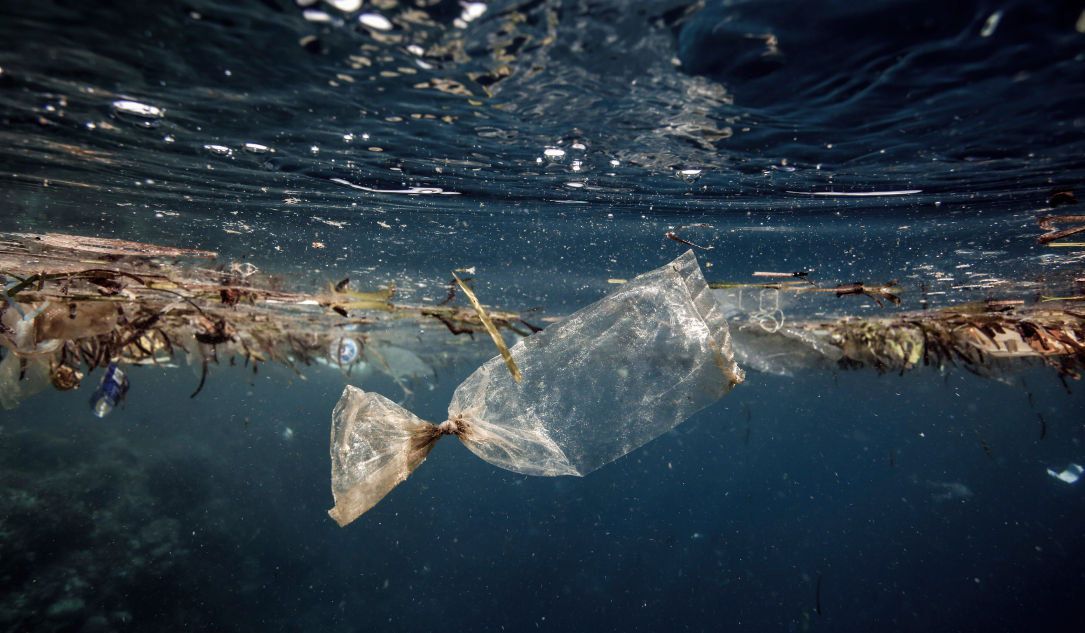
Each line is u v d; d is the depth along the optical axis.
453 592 27.61
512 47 3.96
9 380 5.43
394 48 3.95
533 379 1.96
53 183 6.23
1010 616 28.77
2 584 15.91
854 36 3.79
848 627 28.59
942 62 4.05
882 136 5.49
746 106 4.93
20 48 3.80
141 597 18.02
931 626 28.62
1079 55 3.86
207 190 6.74
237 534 24.12
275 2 3.38
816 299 11.95
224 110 4.88
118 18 3.51
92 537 19.09
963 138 5.45
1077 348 6.10
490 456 1.92
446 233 8.84
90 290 5.71
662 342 1.94
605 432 1.84
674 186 7.17
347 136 5.52
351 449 1.94
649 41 3.91
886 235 8.83
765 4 3.47
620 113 5.11
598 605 28.55
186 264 9.10
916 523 50.31
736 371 1.88
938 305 12.51
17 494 19.50
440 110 4.98
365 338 12.73
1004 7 3.39
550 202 7.73
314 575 24.59
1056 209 7.43
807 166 6.36
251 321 9.09
